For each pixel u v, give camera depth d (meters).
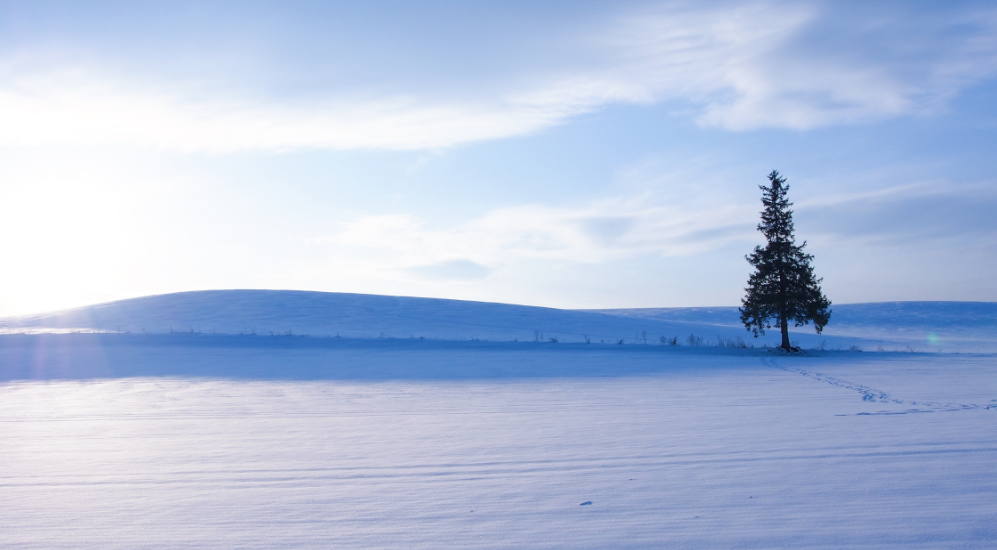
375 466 8.65
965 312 86.31
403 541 5.78
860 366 26.28
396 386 19.97
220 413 14.20
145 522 6.41
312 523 6.30
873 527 5.91
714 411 13.62
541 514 6.48
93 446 10.27
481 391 18.42
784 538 5.68
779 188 37.34
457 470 8.38
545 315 59.41
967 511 6.30
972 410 12.88
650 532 5.89
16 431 11.83
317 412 14.24
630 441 10.19
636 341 44.31
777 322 37.22
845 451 9.03
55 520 6.50
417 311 57.75
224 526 6.25
